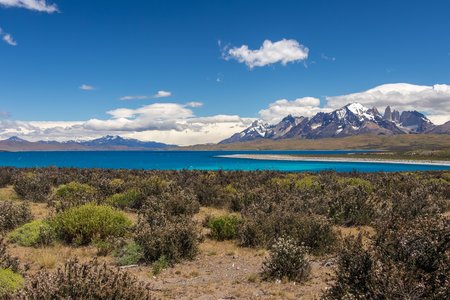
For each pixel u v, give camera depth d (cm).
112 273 622
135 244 1176
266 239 1316
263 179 3431
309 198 2025
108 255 1184
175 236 1162
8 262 907
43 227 1341
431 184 2738
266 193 2128
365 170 8881
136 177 3628
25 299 545
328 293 643
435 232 623
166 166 11356
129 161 16100
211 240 1421
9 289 695
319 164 12212
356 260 634
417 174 4541
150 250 1120
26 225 1391
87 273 599
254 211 1589
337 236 1241
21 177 2970
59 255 1157
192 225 1253
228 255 1221
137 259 1116
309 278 943
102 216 1373
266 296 831
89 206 1425
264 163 12950
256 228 1330
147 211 1567
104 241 1300
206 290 868
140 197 2127
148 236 1167
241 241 1362
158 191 2227
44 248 1245
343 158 16825
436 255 600
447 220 643
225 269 1063
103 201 2141
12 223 1524
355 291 597
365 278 600
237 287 898
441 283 551
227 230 1424
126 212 2014
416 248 625
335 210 1691
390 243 649
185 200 1947
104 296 572
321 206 1738
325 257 1124
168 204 1844
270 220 1390
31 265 1049
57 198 2348
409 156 16488
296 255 965
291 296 825
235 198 2148
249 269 1060
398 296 546
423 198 1781
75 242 1299
